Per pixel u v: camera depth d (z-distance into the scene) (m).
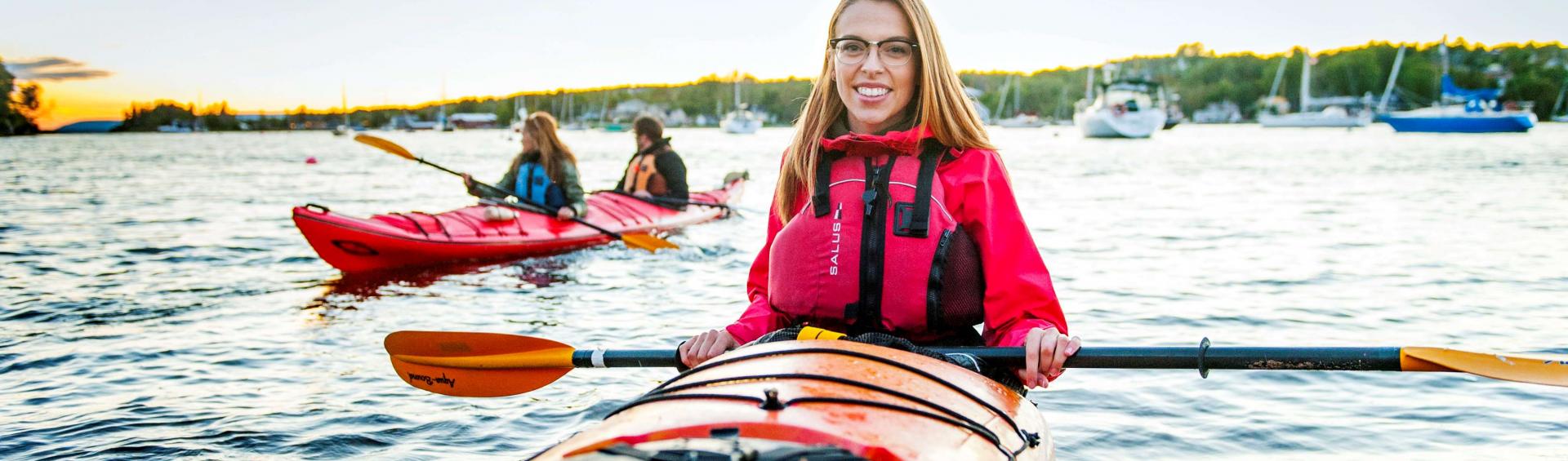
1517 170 22.33
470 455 4.03
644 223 11.15
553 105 108.38
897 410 1.90
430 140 76.06
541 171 10.08
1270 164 26.33
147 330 6.19
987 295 2.55
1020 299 2.52
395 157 37.00
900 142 2.53
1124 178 21.23
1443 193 16.31
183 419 4.43
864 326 2.54
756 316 2.72
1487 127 51.44
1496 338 5.86
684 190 12.08
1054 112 101.94
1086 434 4.19
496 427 4.35
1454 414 4.38
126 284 7.89
